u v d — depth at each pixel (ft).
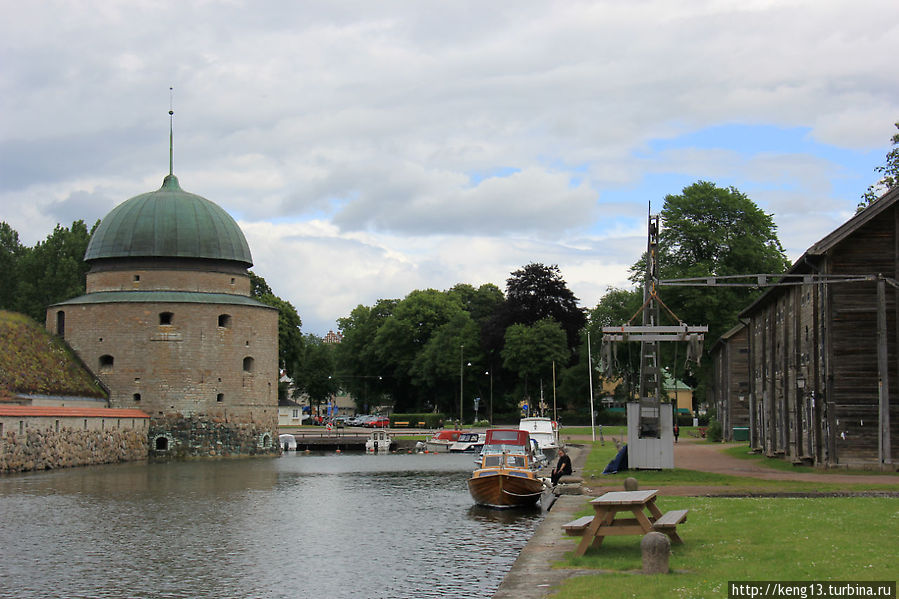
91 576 84.28
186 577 83.41
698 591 58.34
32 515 126.82
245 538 105.60
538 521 117.80
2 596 76.74
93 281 277.03
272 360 284.82
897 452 145.18
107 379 263.70
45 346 253.24
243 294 286.25
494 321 427.74
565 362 399.24
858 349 147.95
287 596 75.36
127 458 248.32
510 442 155.43
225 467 228.84
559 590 61.72
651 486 125.49
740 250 289.74
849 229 147.23
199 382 266.16
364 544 100.17
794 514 87.20
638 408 145.79
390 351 478.59
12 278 409.08
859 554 67.05
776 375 194.49
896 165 247.50
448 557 91.40
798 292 171.53
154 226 274.57
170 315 266.16
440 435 324.80
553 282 424.87
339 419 510.58
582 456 217.36
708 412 311.47
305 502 143.13
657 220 150.61
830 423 147.95
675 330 143.43
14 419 199.21
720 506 96.37
